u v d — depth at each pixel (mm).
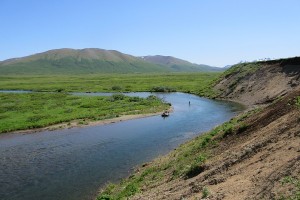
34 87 136125
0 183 28672
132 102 75812
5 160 35938
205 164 21234
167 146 38094
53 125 54125
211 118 55375
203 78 162625
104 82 158125
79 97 88188
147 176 26312
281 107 24328
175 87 117625
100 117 59188
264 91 67562
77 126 53094
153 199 19484
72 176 29641
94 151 37938
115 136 45281
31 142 43844
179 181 21203
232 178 16906
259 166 16422
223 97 81562
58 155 36969
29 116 59812
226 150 23344
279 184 13008
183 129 47562
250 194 13703
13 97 91812
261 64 82938
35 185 27875
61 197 25219
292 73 64938
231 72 94562
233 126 27609
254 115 27781
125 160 33688
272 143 18672
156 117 59125
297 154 14789
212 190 16344
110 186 26016
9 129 50688
